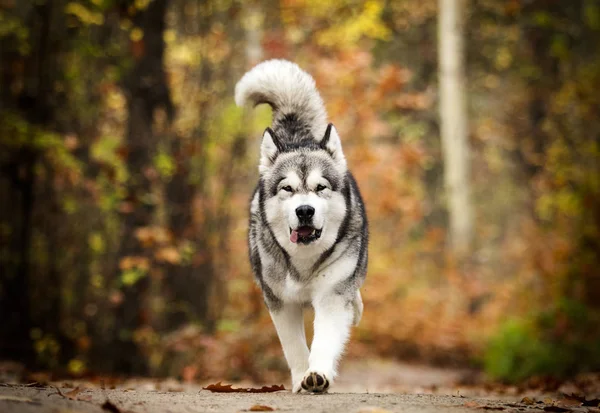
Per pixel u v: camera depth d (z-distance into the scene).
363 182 18.00
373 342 18.56
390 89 17.16
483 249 28.06
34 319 14.38
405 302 20.20
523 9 24.19
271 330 13.69
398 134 23.66
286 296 6.93
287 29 18.16
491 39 28.20
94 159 13.88
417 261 23.83
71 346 13.79
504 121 29.14
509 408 5.59
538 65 25.78
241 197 15.60
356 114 17.25
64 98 15.08
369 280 19.91
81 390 5.88
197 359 12.63
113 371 12.92
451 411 5.16
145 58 13.36
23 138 12.98
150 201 12.97
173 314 13.78
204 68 14.66
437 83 27.89
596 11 21.39
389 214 19.95
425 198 28.55
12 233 14.55
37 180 14.78
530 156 23.39
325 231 6.76
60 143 13.30
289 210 6.70
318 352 6.43
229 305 15.39
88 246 15.45
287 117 8.19
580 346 14.29
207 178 14.39
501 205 32.16
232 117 14.65
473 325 19.75
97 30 15.48
